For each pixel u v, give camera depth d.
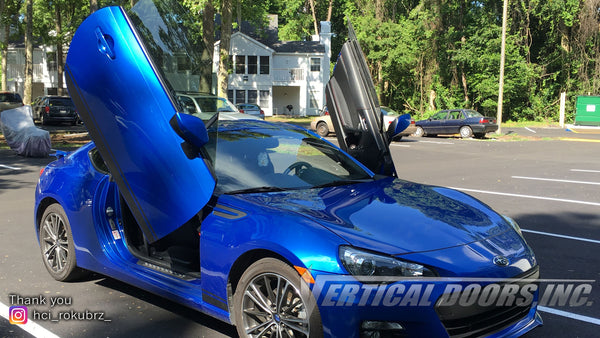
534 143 21.44
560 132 29.62
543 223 6.96
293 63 46.66
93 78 3.54
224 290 3.14
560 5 37.41
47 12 39.19
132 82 3.37
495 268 2.88
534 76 39.50
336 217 3.06
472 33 39.34
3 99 30.39
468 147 19.28
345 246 2.76
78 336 3.43
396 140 22.59
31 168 12.09
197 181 3.21
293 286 2.79
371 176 4.22
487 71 38.53
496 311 2.97
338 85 5.03
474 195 9.10
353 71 4.79
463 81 40.28
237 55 45.03
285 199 3.33
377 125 4.79
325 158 4.21
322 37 46.91
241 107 27.50
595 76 38.69
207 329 3.54
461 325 2.79
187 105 3.38
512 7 38.56
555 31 40.53
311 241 2.79
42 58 50.09
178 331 3.50
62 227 4.54
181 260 3.78
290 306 2.83
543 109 40.47
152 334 3.46
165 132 3.29
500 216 3.60
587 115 33.62
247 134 4.14
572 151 17.81
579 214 7.52
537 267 3.20
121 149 3.54
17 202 8.27
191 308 3.74
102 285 4.47
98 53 3.49
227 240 3.11
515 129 32.81
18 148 14.45
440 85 41.06
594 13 37.56
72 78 3.66
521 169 12.78
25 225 6.72
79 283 4.52
